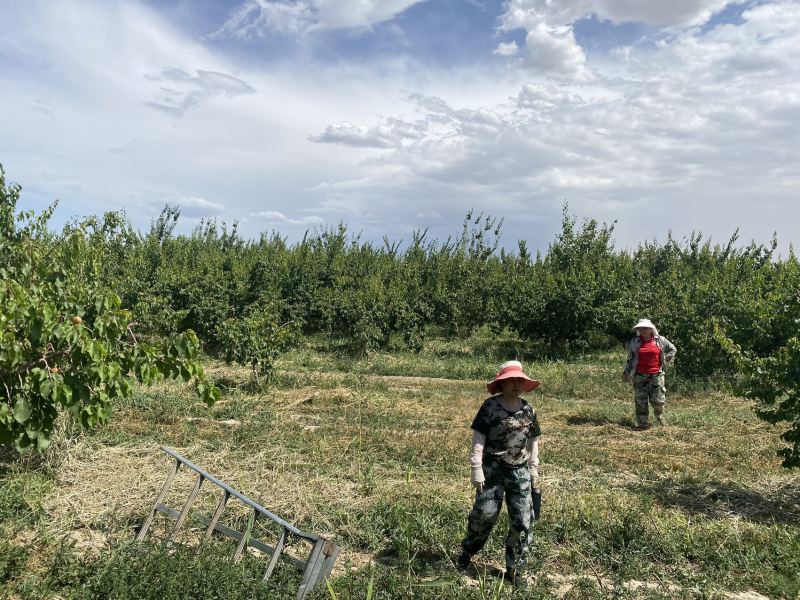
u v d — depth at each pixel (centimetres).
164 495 607
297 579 493
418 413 1177
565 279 2175
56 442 745
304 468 795
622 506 690
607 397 1435
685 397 1428
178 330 2017
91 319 946
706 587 530
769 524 682
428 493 714
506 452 529
